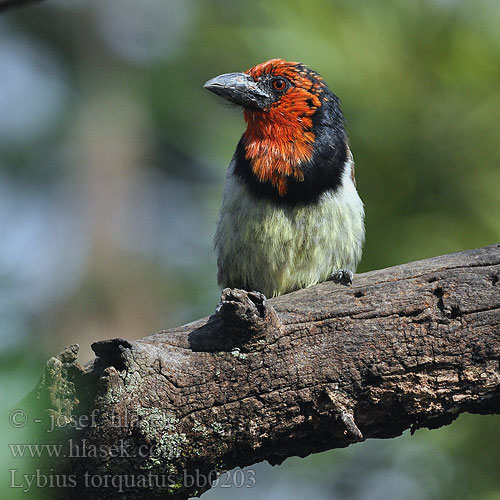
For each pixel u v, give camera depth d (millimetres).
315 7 10000
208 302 15414
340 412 7043
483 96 9617
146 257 18344
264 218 9461
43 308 15000
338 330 7230
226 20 14164
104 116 18875
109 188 18688
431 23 9805
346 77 9820
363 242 9797
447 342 7238
